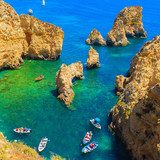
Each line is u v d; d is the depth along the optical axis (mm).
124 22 110375
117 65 69938
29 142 33531
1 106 42656
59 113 41812
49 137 35094
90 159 31203
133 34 109125
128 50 86625
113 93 50781
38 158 22891
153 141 26078
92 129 37812
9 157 19734
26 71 60656
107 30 118688
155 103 26078
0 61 57438
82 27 122438
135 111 29969
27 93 48281
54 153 31672
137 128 29781
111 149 33344
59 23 128625
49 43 69438
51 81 55094
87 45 90062
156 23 141000
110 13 174750
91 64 64812
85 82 56344
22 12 146375
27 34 68750
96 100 47344
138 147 29547
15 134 35062
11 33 58688
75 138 35375
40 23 67312
